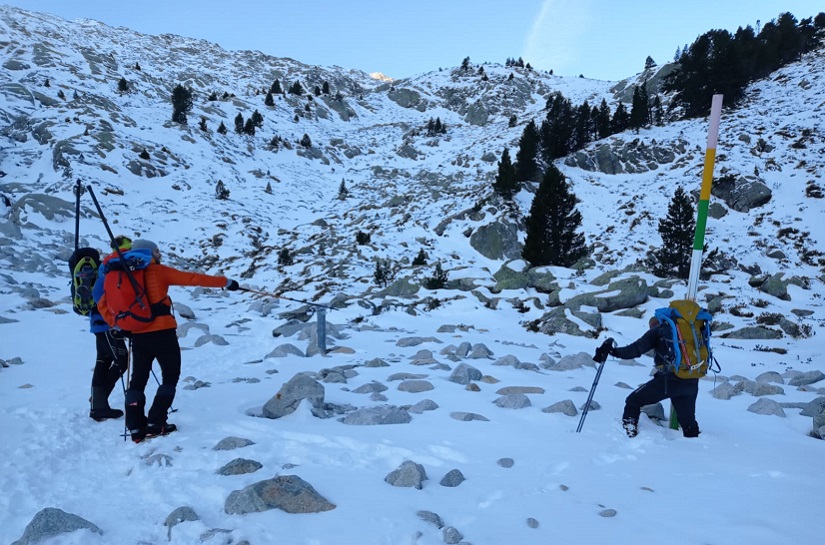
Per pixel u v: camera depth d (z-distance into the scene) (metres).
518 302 17.62
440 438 4.70
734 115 42.12
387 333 12.47
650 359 10.82
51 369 6.89
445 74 95.12
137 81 62.94
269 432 4.68
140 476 3.81
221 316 13.96
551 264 24.03
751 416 6.29
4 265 15.78
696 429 5.18
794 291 18.61
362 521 3.08
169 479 3.72
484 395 6.50
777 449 4.82
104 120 44.78
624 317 15.46
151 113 52.28
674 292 17.52
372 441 4.48
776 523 3.20
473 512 3.30
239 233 34.44
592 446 4.70
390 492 3.51
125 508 3.32
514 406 5.89
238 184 43.62
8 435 4.48
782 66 50.44
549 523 3.17
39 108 46.28
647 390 5.18
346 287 23.39
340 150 58.44
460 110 80.06
